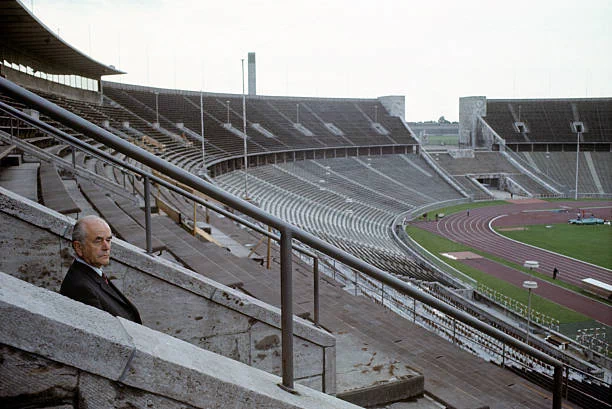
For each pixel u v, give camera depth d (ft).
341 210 191.83
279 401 7.67
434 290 104.53
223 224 51.55
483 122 327.26
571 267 135.13
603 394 52.39
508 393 28.22
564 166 302.66
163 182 16.25
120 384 6.29
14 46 127.03
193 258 23.52
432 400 16.89
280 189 192.54
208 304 15.30
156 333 7.35
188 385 6.75
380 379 16.61
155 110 209.46
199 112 233.14
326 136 269.44
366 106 320.50
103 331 6.36
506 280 123.34
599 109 332.60
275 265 37.35
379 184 248.73
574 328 91.30
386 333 30.12
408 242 168.35
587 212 228.63
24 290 6.41
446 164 294.46
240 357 15.72
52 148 62.64
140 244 21.06
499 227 195.62
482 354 54.75
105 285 9.93
